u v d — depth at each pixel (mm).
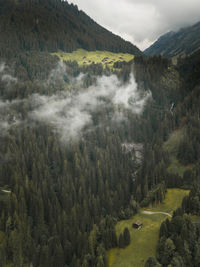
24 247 88688
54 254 88000
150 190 124500
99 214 119188
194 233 73438
